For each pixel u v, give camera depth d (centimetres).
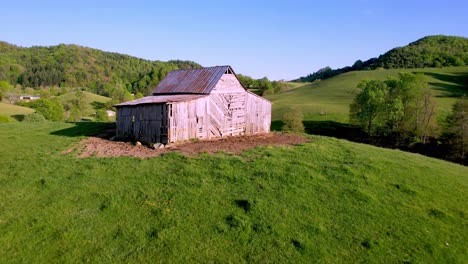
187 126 3284
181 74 4159
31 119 6284
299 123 8331
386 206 1931
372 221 1759
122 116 3528
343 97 12738
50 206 1805
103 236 1550
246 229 1614
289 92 16638
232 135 3878
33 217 1697
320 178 2222
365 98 8050
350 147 3234
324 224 1708
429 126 7162
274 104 12394
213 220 1686
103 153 2783
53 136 3606
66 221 1664
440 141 6894
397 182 2288
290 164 2455
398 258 1481
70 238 1526
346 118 9419
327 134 8388
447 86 12675
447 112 8525
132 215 1723
